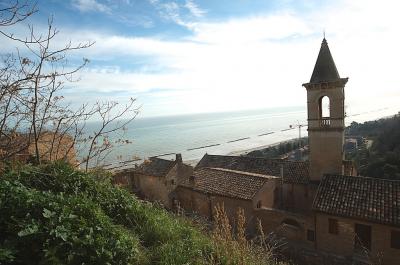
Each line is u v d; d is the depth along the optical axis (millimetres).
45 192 7125
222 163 31250
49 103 8062
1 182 6742
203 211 23000
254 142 105625
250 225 20094
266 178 21922
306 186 23578
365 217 15984
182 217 10250
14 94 7379
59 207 6348
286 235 18828
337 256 16641
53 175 8141
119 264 5777
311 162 23156
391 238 15477
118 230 6613
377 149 54656
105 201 8273
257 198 20578
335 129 21828
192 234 8125
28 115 7996
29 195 6379
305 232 18188
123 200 8625
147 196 29016
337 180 19125
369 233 16266
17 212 5887
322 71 21984
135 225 8078
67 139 11078
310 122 22781
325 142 22328
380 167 39156
